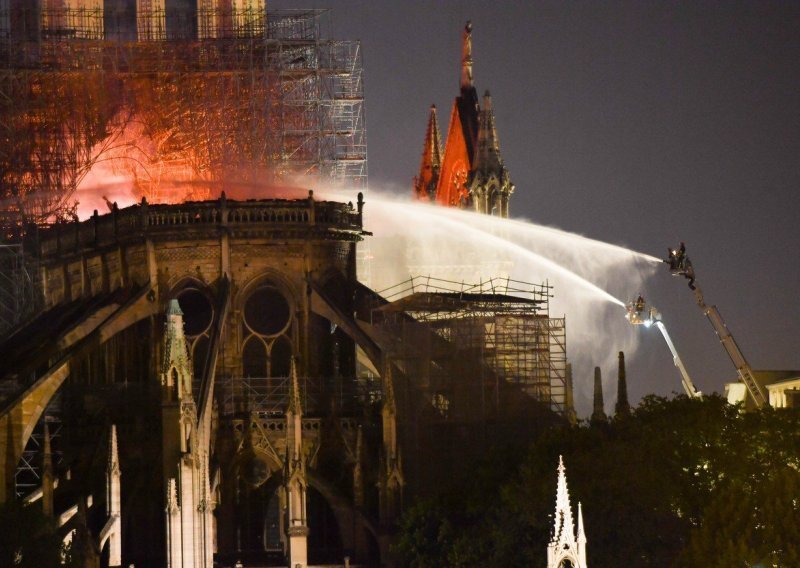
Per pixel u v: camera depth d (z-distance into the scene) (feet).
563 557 627.46
